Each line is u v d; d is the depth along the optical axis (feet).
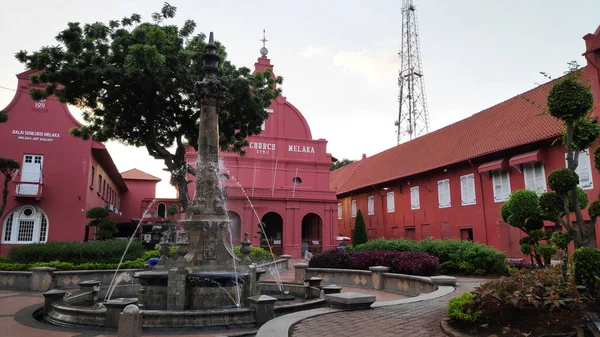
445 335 20.66
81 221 84.58
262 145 120.16
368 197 124.36
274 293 42.11
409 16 162.30
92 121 64.59
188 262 32.71
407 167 106.73
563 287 21.06
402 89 158.71
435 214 93.40
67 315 29.14
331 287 33.88
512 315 20.43
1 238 80.12
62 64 52.90
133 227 123.54
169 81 54.19
